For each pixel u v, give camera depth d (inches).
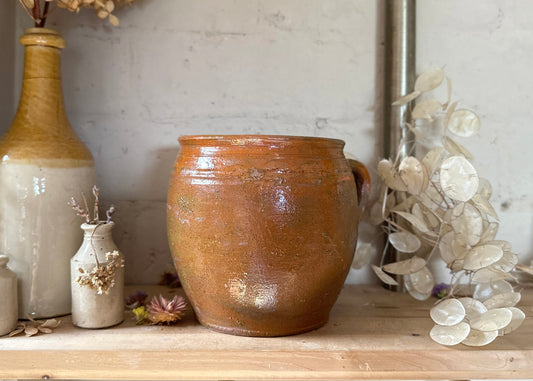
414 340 24.4
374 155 36.0
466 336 23.1
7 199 26.0
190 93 35.0
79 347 22.8
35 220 26.2
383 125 35.5
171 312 26.4
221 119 35.2
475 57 35.9
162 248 35.5
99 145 34.8
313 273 23.5
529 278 36.2
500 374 23.0
